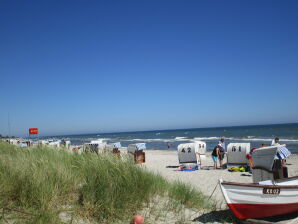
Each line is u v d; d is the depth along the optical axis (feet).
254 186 19.86
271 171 23.80
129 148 63.67
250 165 41.83
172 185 26.45
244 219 20.54
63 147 32.83
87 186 18.71
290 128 286.05
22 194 16.52
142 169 22.75
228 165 47.98
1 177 17.39
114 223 17.08
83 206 17.67
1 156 22.62
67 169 21.63
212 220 20.39
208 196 28.27
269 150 24.18
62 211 16.84
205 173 45.32
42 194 16.78
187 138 225.76
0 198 15.74
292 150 90.07
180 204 22.77
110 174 20.24
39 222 14.39
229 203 20.43
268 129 295.89
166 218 19.48
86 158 24.41
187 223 19.31
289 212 21.18
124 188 19.15
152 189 22.54
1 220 14.02
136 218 17.24
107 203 17.66
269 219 21.18
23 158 22.93
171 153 95.45
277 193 20.25
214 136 232.94
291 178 24.53
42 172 19.02
